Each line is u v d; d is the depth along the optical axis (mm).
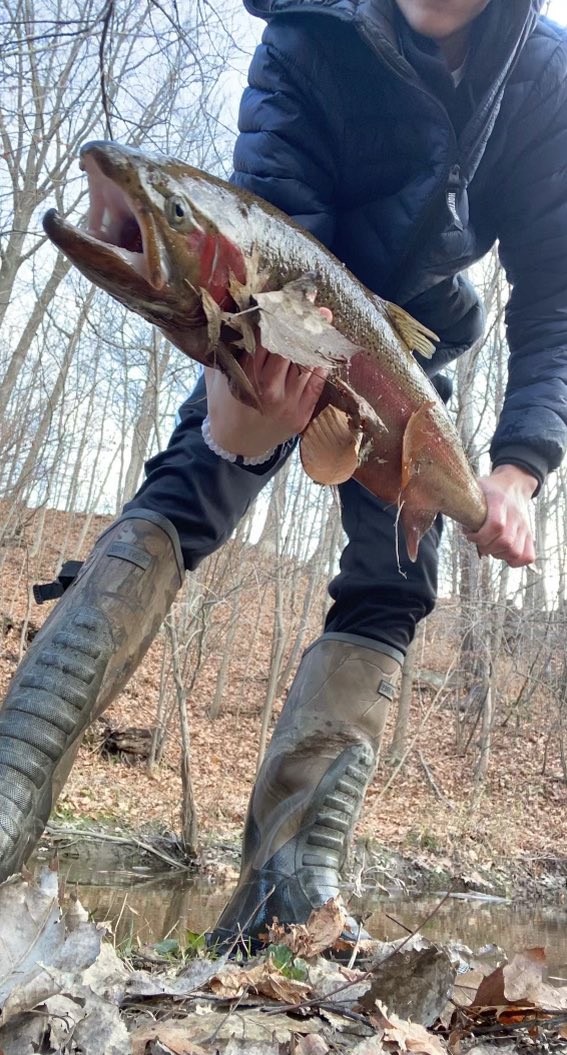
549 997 1638
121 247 1516
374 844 10789
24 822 1884
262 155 2453
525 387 2740
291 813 2520
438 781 15781
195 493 2398
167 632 14266
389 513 2766
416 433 2148
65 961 1328
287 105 2430
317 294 1778
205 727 17484
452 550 17078
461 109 2406
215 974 1633
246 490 2545
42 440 18969
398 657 2768
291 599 21078
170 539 2322
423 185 2453
